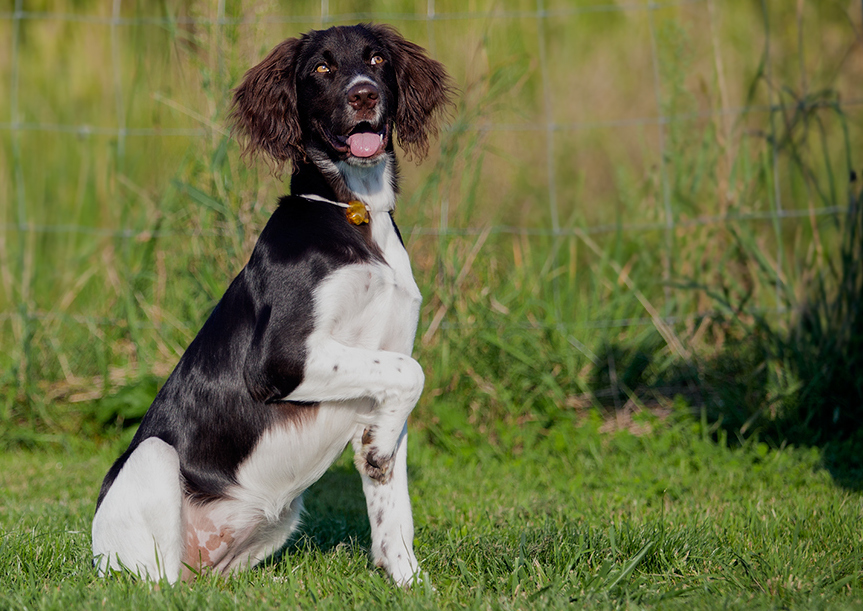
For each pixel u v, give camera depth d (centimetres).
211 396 578
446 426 1008
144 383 1073
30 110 1328
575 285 1160
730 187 1131
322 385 547
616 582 498
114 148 1258
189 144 1106
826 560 545
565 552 549
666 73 1206
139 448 569
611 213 1299
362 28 650
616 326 1112
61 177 1315
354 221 584
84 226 1289
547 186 1330
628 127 1370
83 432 1073
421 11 1245
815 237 1057
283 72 632
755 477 845
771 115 1093
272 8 1083
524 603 479
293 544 661
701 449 930
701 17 1360
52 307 1177
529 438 995
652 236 1212
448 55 1144
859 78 1220
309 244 564
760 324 1036
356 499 840
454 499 800
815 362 1012
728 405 1008
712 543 577
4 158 1303
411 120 670
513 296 1091
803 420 999
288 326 550
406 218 1078
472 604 478
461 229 1071
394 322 584
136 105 1240
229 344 578
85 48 1350
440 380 1034
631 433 1010
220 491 580
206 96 1049
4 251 1226
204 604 475
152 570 548
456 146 1060
